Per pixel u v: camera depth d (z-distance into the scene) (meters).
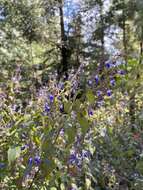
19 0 15.24
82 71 2.13
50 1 16.06
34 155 1.94
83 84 2.06
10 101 2.93
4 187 1.97
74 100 1.90
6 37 14.70
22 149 1.98
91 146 2.63
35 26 15.67
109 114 3.51
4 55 13.52
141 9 13.41
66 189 2.34
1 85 3.29
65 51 17.52
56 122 1.92
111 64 2.06
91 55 16.58
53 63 17.47
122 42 17.17
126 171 3.67
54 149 1.90
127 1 16.66
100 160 3.53
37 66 15.08
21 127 2.01
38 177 1.97
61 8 17.48
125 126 4.02
